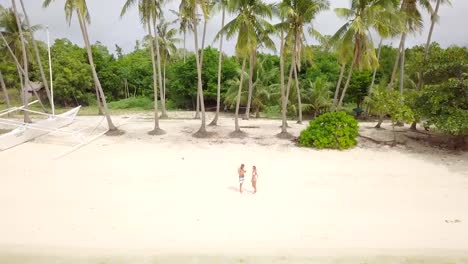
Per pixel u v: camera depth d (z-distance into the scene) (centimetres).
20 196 1498
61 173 1814
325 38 2706
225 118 3744
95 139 2511
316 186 1697
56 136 2577
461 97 2262
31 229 1218
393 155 2275
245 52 2397
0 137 2227
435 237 1203
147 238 1171
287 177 1828
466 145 2434
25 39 3619
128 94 6381
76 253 1083
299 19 2462
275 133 2741
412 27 2888
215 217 1328
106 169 1895
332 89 4416
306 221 1308
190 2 2331
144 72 6462
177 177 1792
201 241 1157
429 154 2305
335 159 2169
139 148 2322
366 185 1720
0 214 1326
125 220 1293
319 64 4772
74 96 5425
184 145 2400
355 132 2406
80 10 2295
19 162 1981
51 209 1377
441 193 1620
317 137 2377
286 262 1050
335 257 1078
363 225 1284
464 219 1342
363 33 2411
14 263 1029
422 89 2512
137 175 1808
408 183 1756
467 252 1116
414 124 2878
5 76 5297
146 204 1438
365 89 4212
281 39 2550
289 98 3844
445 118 2223
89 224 1259
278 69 4241
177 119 3500
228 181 1750
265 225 1271
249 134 2694
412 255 1095
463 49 2492
